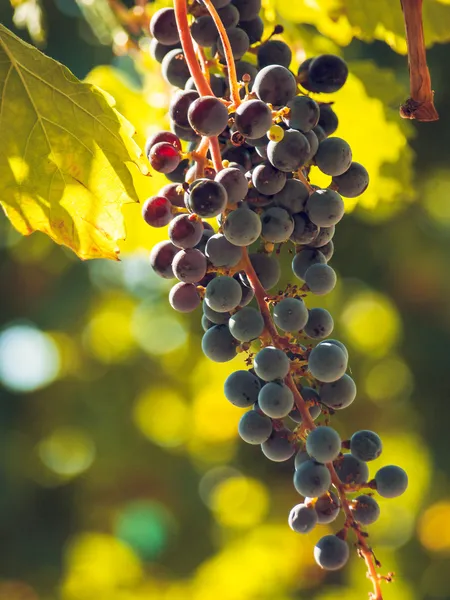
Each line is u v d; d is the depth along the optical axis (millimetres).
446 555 1966
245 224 606
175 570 2166
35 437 2039
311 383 635
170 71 677
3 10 1371
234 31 670
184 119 644
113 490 2178
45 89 671
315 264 636
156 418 2230
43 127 673
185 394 2156
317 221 623
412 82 669
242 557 2027
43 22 921
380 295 1822
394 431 1888
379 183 877
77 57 1420
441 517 1926
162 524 2205
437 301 1756
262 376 614
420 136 1596
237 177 608
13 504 2023
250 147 646
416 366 1822
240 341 625
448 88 1565
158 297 2016
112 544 2180
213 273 637
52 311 1833
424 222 1695
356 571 1952
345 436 1886
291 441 622
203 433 2215
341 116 867
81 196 675
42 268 1803
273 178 617
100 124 673
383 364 1897
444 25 830
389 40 826
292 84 619
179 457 2209
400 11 818
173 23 672
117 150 674
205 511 2193
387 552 2008
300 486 605
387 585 1931
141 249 883
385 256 1688
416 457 2006
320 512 616
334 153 625
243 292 639
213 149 623
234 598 1979
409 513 2045
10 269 1801
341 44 838
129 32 929
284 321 619
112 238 675
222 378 2119
